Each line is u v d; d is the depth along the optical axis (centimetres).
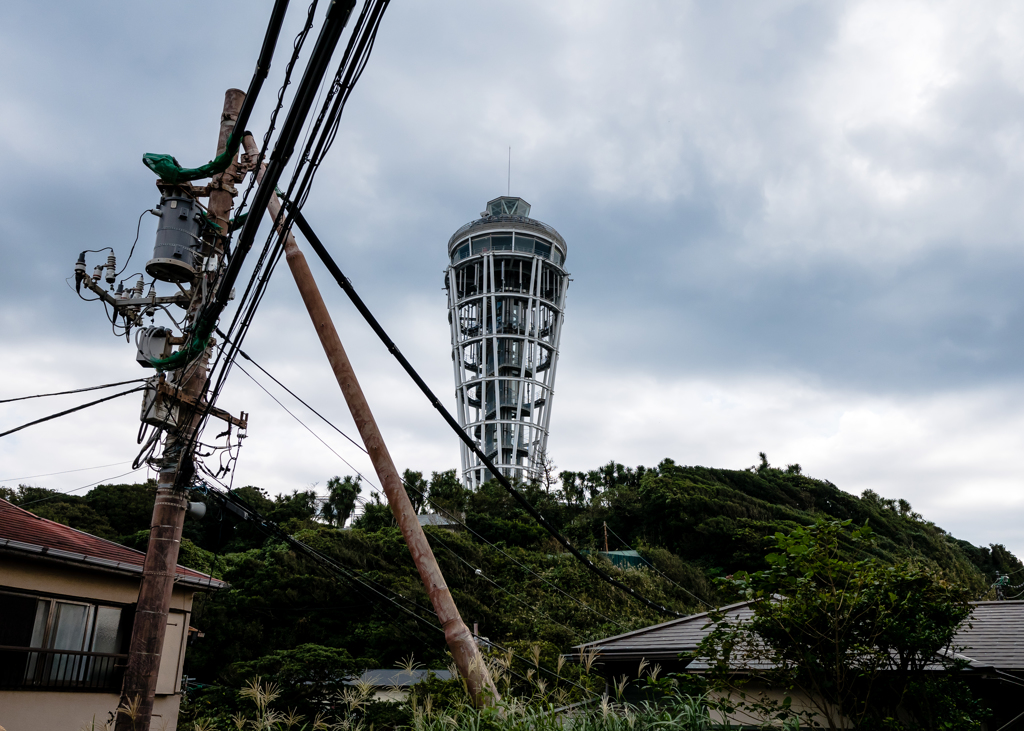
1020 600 1450
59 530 1652
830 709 826
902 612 802
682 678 831
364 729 691
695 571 6278
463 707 630
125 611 1608
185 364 1017
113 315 1081
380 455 772
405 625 4094
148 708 899
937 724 812
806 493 8875
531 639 4094
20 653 1368
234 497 1276
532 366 9381
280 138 540
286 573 4512
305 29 457
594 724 611
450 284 10094
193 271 1064
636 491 7944
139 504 5525
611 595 5084
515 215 10275
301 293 813
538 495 7512
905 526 8831
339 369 791
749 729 955
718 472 8812
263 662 2297
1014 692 1087
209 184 1118
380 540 5162
